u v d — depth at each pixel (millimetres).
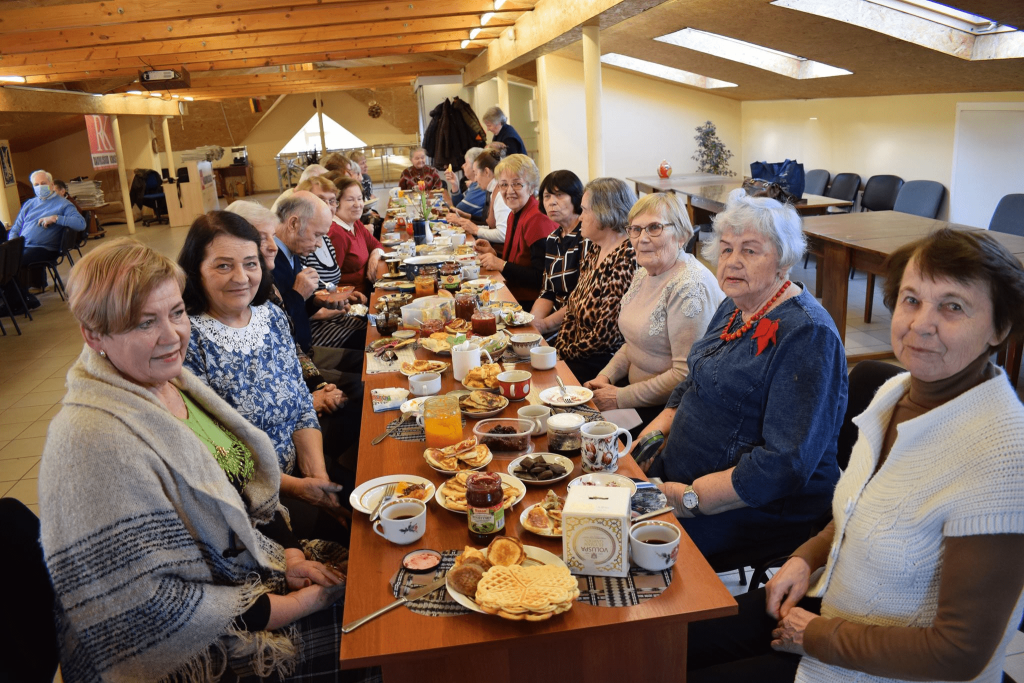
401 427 1951
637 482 1606
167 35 6480
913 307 1179
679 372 2367
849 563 1280
